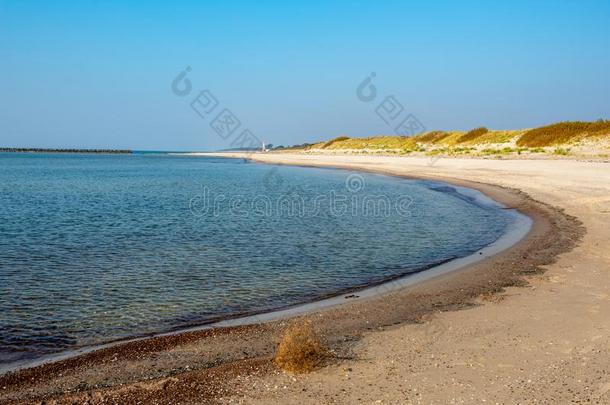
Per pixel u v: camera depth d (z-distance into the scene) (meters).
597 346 7.15
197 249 15.97
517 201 25.50
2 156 150.12
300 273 12.88
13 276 12.63
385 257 14.60
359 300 10.36
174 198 32.38
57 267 13.60
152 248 16.16
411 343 7.65
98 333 8.83
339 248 15.97
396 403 5.78
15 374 7.04
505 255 13.77
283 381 6.45
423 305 9.72
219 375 6.68
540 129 61.84
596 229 16.48
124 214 24.58
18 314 9.81
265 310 9.96
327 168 66.00
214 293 11.20
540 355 6.93
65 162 105.50
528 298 9.65
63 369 7.15
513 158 50.91
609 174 32.38
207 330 8.68
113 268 13.48
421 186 37.59
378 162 66.56
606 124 55.56
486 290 10.46
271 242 17.08
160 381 6.55
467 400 5.79
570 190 26.86
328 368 6.80
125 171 68.94
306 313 9.59
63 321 9.43
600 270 11.50
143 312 9.95
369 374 6.57
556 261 12.54
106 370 7.08
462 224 20.28
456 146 73.75
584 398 5.73
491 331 7.98
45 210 26.23
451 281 11.45
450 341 7.65
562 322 8.19
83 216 23.89
